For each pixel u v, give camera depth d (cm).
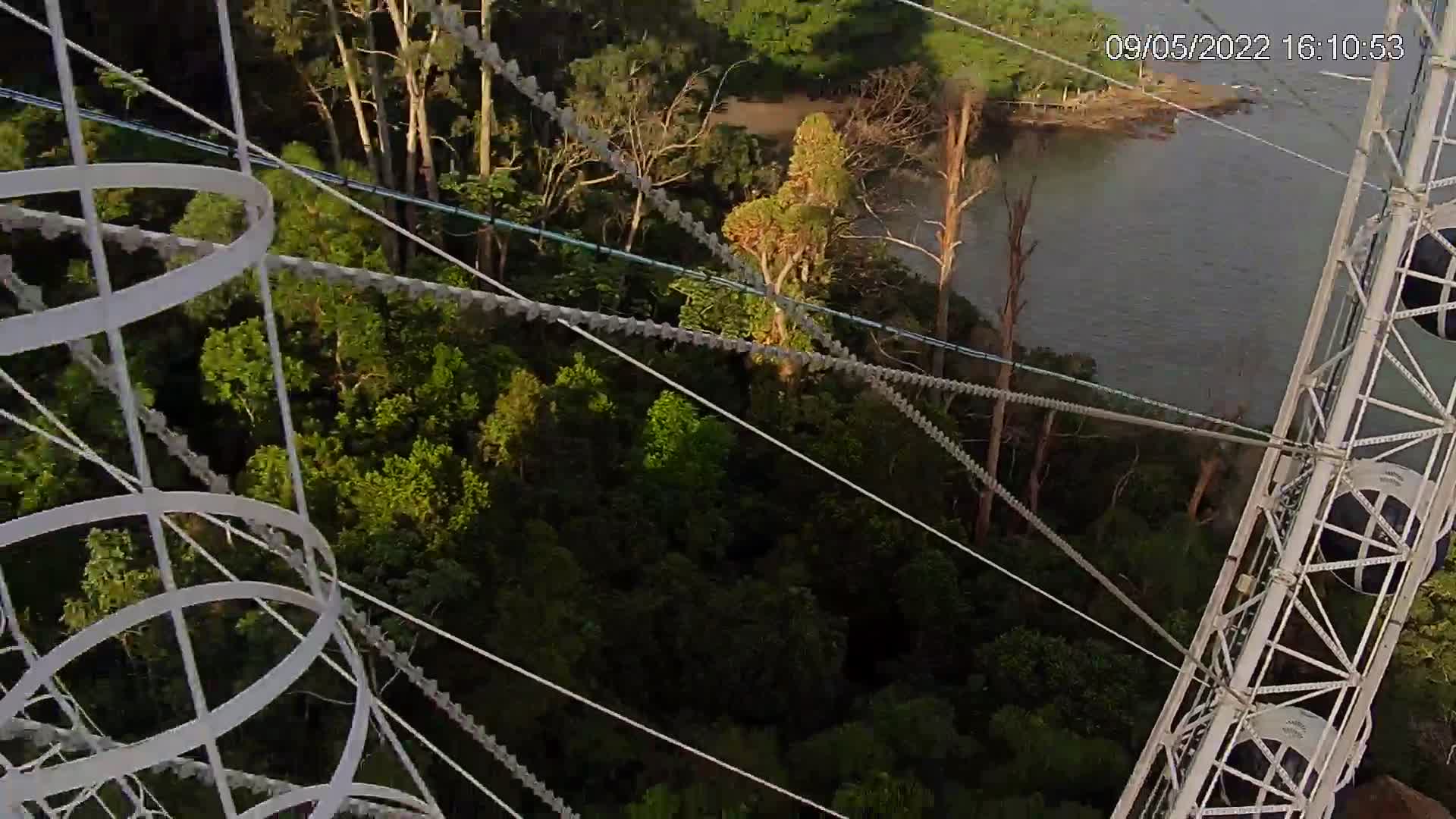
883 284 2916
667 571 2052
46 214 535
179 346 2064
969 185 2872
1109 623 2216
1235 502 2650
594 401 2322
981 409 2789
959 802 1728
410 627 1644
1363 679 1112
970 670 2175
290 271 583
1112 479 2720
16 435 1741
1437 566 1184
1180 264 3581
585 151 2820
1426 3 1156
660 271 2894
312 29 2591
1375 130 1089
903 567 2227
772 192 3141
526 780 826
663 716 1905
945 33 4372
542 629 1727
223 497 575
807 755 1800
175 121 2612
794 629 1964
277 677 574
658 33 3228
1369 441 1127
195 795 1430
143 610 577
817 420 2411
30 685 558
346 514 1780
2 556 1633
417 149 2917
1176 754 1277
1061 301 3375
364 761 1502
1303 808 1121
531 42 3086
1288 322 3306
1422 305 1107
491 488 1941
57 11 466
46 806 772
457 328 2319
